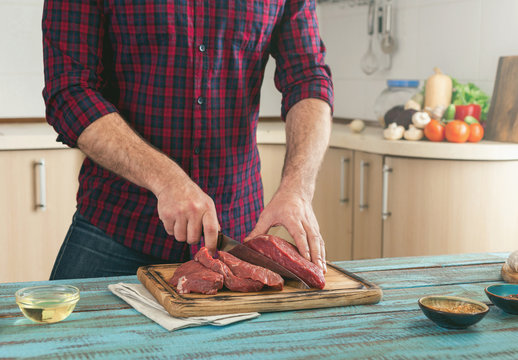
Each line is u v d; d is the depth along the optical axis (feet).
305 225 4.38
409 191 8.61
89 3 4.56
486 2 9.08
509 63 8.38
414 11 10.36
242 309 3.57
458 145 8.14
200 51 4.76
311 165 4.83
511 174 8.12
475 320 3.32
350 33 11.85
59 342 3.12
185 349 3.06
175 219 4.01
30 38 10.69
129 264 4.95
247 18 4.86
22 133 9.11
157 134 4.88
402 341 3.20
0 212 8.91
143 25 4.64
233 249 4.18
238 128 5.10
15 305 3.65
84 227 5.01
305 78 5.29
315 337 3.24
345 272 4.25
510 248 8.29
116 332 3.27
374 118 11.34
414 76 10.44
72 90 4.41
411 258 4.88
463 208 8.26
